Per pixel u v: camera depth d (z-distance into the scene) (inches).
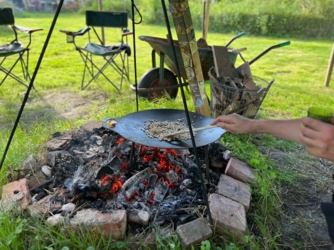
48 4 514.6
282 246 65.5
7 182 79.6
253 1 408.8
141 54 256.7
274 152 105.3
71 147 90.2
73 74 193.8
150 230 64.1
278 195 81.8
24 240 61.5
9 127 122.0
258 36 361.4
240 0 425.1
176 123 84.0
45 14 478.9
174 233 62.6
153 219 66.6
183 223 65.6
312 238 68.2
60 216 63.5
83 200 70.1
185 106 60.0
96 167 77.8
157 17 416.5
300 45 306.2
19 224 61.5
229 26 384.8
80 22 398.0
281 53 270.1
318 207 78.7
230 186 76.8
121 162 81.3
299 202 80.4
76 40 295.7
